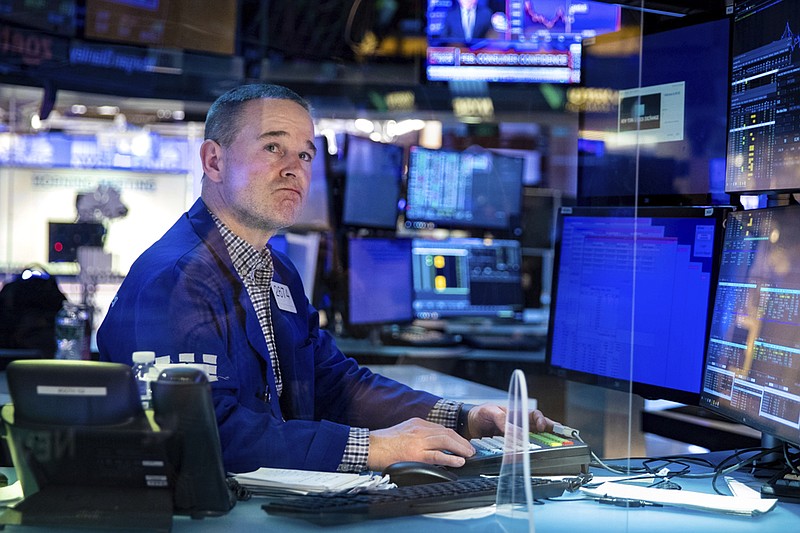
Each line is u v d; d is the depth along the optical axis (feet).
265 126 6.13
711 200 6.69
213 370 5.14
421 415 5.97
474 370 12.25
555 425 5.57
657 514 4.41
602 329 6.63
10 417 3.89
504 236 14.82
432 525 4.05
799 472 5.05
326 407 6.38
